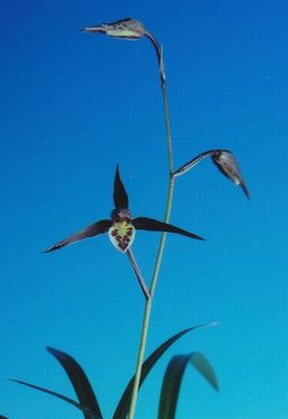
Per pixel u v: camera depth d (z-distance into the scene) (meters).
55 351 0.42
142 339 0.39
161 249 0.40
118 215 0.41
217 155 0.40
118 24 0.40
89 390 0.40
